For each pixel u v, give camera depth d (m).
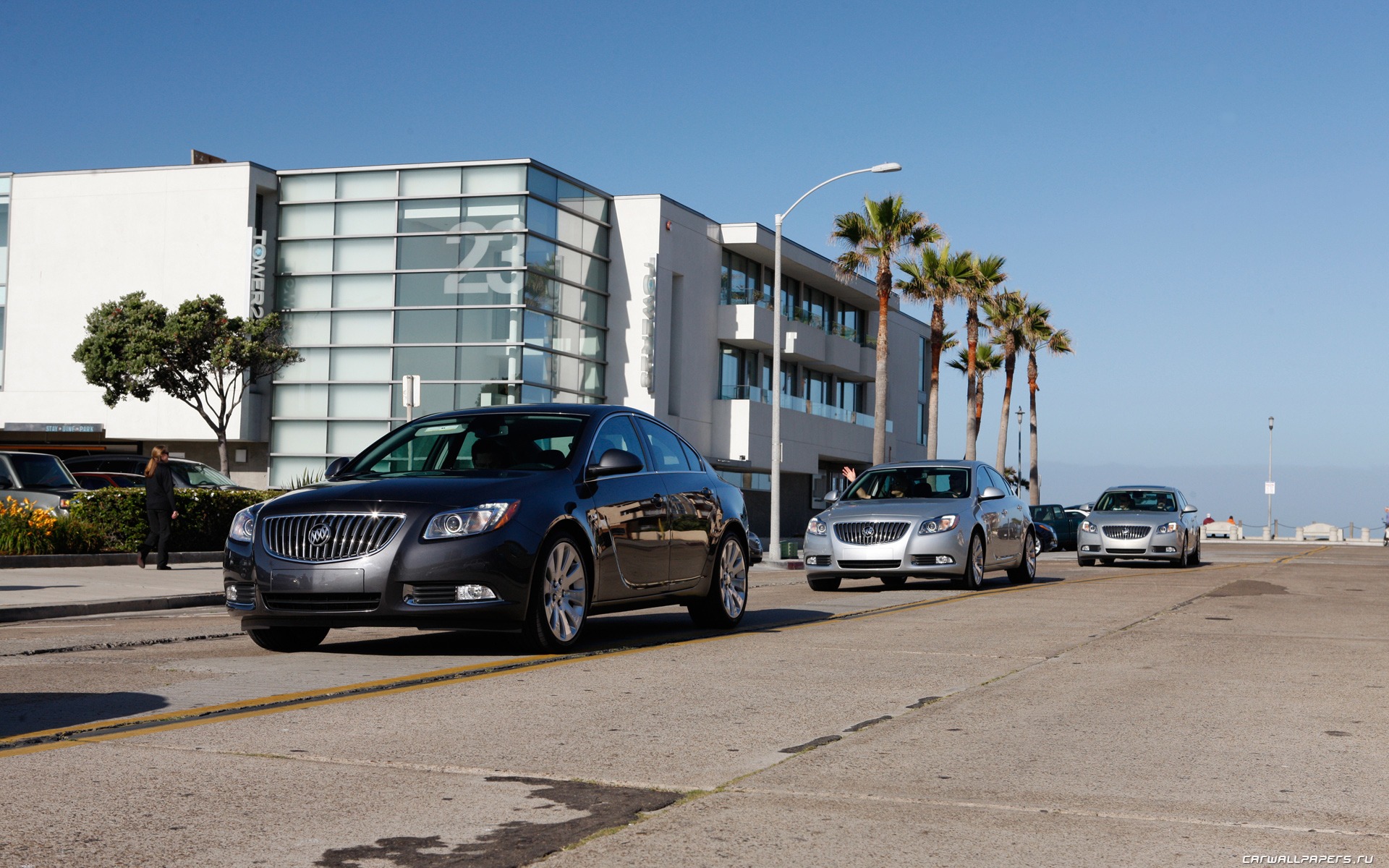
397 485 9.02
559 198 39.19
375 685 7.64
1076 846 4.33
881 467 18.98
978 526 17.80
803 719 6.64
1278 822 4.68
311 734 6.03
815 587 18.03
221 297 35.50
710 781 5.19
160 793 4.85
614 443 10.47
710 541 11.25
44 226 40.84
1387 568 27.28
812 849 4.23
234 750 5.65
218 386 36.81
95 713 6.59
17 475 22.38
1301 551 44.16
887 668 8.72
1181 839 4.43
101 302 39.88
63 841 4.18
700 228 44.81
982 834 4.46
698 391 44.91
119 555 21.05
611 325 41.62
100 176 40.44
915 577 21.66
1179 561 26.95
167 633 11.12
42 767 5.27
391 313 38.56
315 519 8.74
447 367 38.03
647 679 7.99
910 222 42.53
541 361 38.38
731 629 11.63
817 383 56.00
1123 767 5.59
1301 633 11.61
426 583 8.57
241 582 8.99
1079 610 14.04
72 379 40.59
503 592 8.79
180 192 39.72
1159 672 8.71
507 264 37.66
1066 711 7.02
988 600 15.45
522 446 10.02
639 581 10.23
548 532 9.16
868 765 5.55
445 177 38.25
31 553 20.09
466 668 8.45
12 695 7.18
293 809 4.63
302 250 39.50
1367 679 8.45
